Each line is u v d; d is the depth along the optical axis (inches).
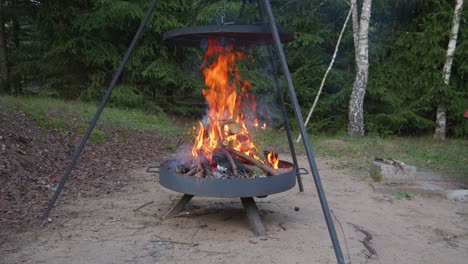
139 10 458.6
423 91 471.8
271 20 135.3
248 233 159.5
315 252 142.8
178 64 519.8
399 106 472.7
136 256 136.9
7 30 595.5
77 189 214.1
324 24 509.7
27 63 504.4
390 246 150.6
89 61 488.1
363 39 435.5
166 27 486.6
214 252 141.3
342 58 512.7
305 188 232.5
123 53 514.3
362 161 312.2
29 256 134.7
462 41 465.4
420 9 488.1
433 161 319.9
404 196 216.8
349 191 227.8
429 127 478.0
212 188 150.5
